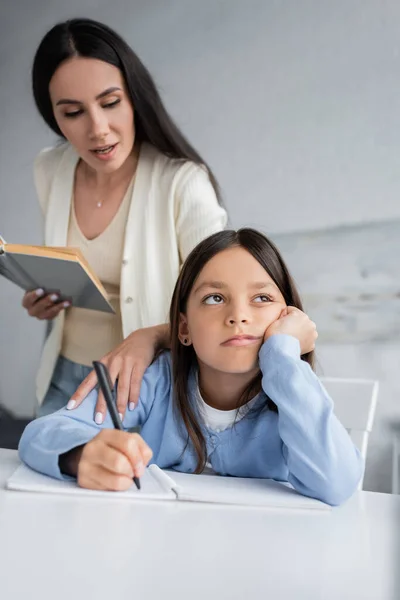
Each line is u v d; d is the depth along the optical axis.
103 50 1.35
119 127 1.39
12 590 0.55
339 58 2.37
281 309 1.03
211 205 1.42
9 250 1.27
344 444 0.91
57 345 1.54
